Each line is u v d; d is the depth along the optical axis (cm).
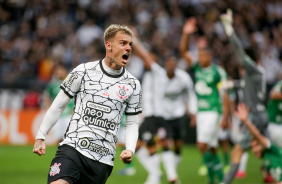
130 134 1192
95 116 1132
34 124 4081
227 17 1948
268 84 4156
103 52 4975
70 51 4944
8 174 2478
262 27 5347
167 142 2305
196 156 3500
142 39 4853
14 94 4244
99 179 1137
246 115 1664
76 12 5503
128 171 2638
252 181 2408
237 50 1936
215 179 2525
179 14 5303
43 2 5625
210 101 2364
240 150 1927
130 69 4478
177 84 2409
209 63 2411
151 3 5478
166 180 2438
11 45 5203
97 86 1141
